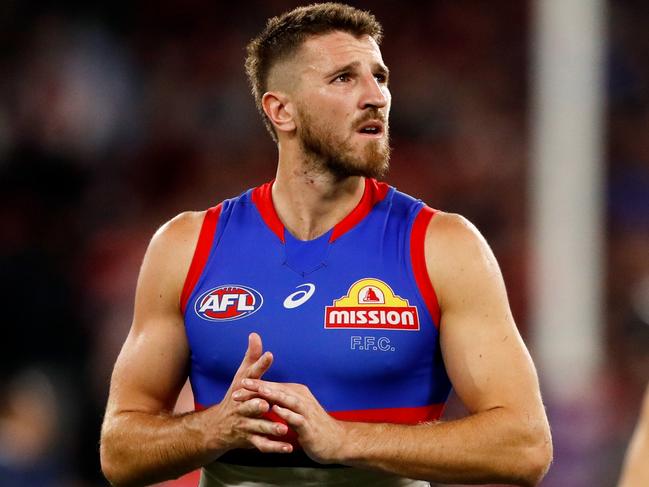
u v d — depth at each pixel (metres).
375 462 12.27
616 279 43.06
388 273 12.92
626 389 34.69
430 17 52.06
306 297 12.90
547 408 31.20
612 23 50.53
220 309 13.06
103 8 50.78
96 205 46.12
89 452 33.41
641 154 48.09
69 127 46.75
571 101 34.84
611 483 30.05
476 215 45.66
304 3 53.41
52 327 35.09
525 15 51.88
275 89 13.55
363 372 12.69
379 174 13.15
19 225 44.41
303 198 13.35
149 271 13.58
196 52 51.91
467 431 12.39
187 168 48.84
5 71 47.81
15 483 28.56
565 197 34.91
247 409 12.08
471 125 48.94
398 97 49.59
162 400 13.55
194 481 26.19
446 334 12.88
